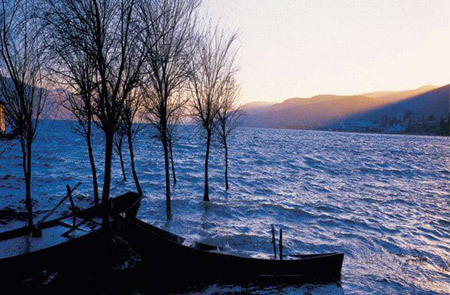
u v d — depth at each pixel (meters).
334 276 10.16
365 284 10.12
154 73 12.45
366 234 15.32
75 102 10.45
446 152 85.00
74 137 86.62
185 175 29.28
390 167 44.94
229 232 14.20
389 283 10.33
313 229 15.66
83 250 8.09
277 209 18.67
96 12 7.52
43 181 22.59
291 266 9.73
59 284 7.43
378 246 13.79
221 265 9.55
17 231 8.28
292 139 127.25
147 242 9.46
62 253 7.65
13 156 33.59
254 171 34.91
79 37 7.69
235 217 16.81
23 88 8.98
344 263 11.74
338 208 20.27
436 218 19.17
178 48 13.32
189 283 9.37
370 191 27.00
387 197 24.75
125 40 7.92
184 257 9.46
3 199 15.69
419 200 24.31
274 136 154.62
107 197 8.58
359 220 17.70
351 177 34.50
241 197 21.67
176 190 22.53
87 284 7.94
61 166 31.33
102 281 8.17
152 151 51.34
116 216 9.35
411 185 31.39
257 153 57.81
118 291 8.27
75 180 24.14
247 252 10.63
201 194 21.59
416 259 12.62
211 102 18.16
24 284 6.95
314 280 9.92
